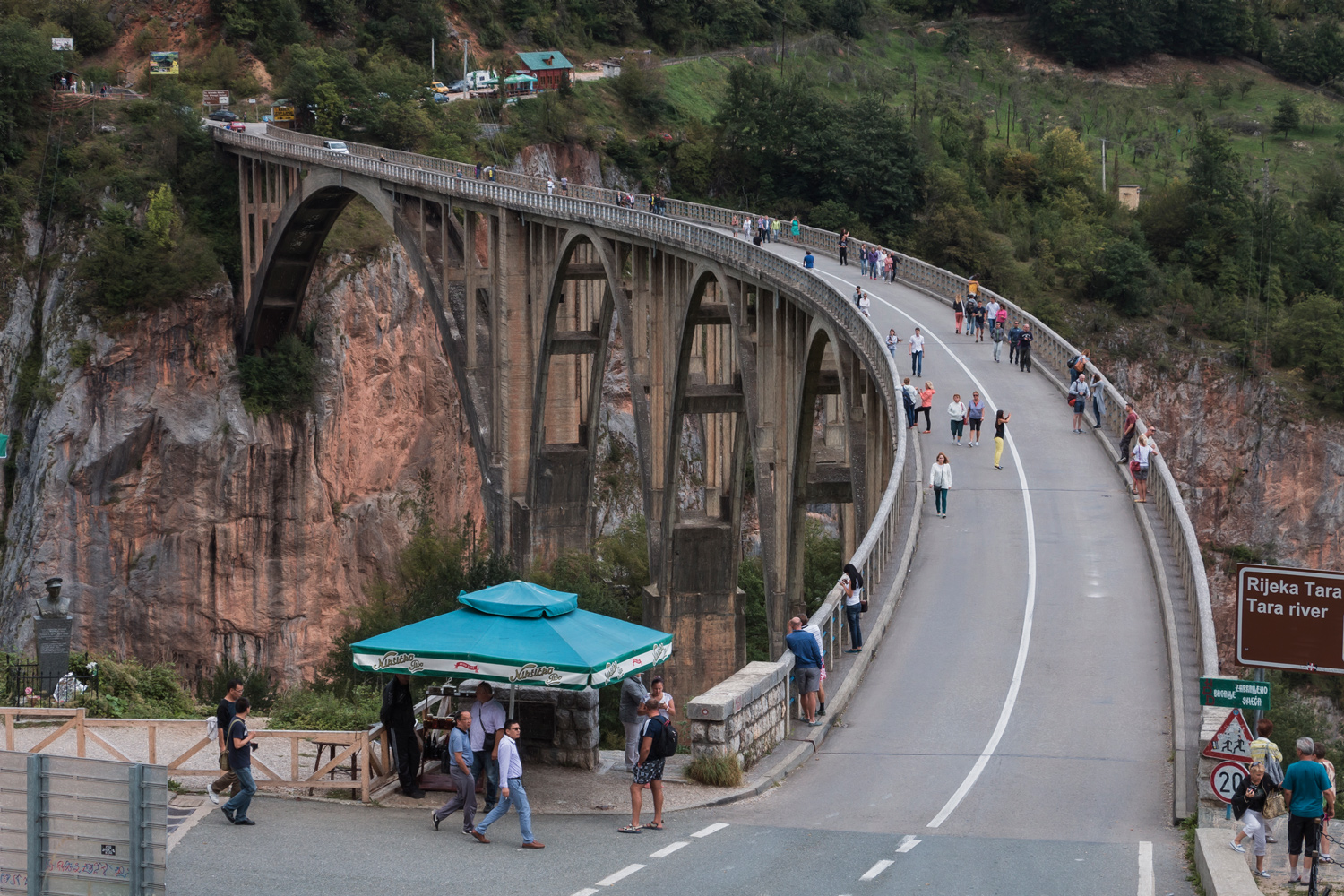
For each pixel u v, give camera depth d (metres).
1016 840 21.12
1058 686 27.94
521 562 75.12
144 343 98.25
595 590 68.38
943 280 63.12
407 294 105.69
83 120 107.00
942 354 53.41
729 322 61.44
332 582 102.62
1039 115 176.12
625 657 23.98
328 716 32.16
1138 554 34.53
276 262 97.75
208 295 100.00
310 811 23.12
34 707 30.28
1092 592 32.34
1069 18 191.50
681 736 40.22
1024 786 23.72
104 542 97.50
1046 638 30.14
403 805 23.77
